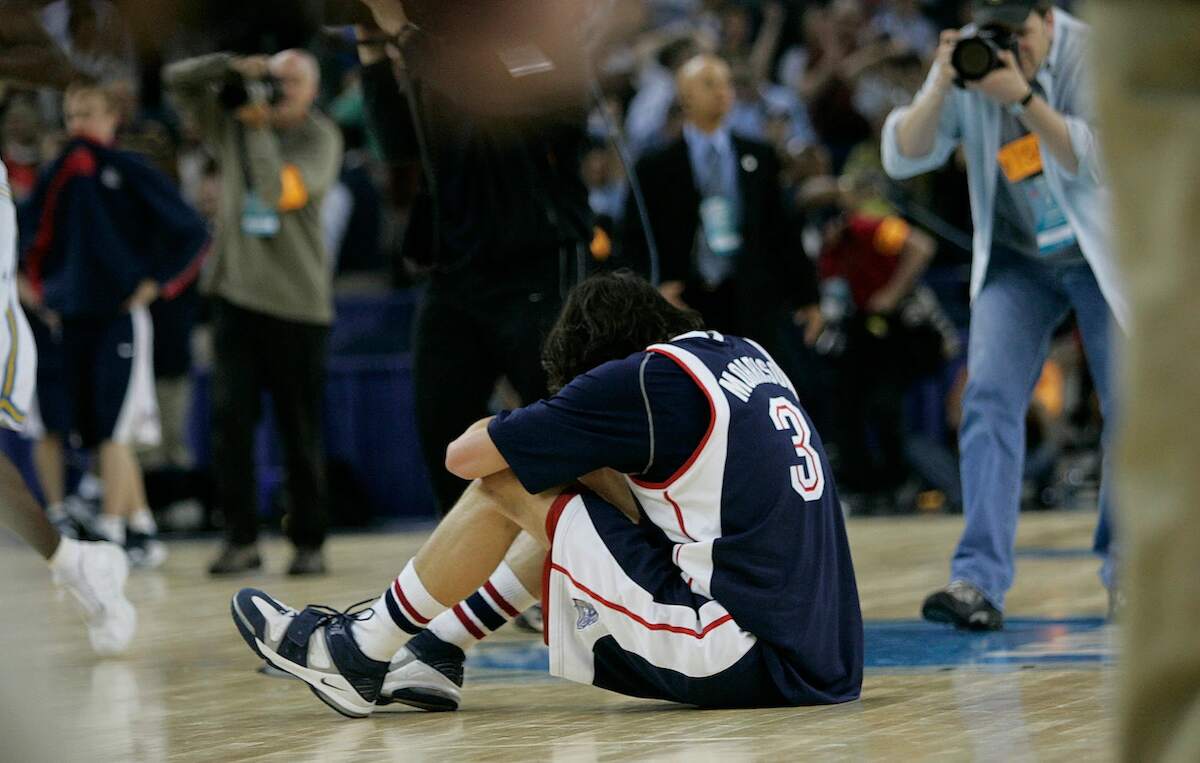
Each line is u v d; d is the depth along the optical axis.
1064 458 38.50
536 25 12.16
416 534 34.28
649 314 11.41
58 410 28.69
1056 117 15.01
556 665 11.10
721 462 10.79
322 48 24.80
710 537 10.83
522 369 16.02
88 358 27.91
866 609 17.84
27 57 10.88
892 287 35.12
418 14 12.48
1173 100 4.67
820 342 35.47
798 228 28.81
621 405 10.79
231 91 24.03
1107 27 4.74
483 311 16.11
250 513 25.77
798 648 10.90
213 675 14.35
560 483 10.91
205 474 36.81
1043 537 28.06
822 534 11.15
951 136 16.59
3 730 5.40
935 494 36.84
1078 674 12.31
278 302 24.80
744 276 28.38
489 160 15.74
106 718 11.91
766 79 48.62
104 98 27.58
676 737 9.91
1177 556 4.55
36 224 27.55
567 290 16.23
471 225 15.86
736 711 10.95
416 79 14.28
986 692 11.48
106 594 15.44
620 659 11.00
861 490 36.31
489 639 16.55
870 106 44.78
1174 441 4.56
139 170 27.88
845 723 10.19
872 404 35.62
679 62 39.34
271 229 24.75
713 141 28.50
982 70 15.08
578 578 10.93
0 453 14.57
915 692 11.62
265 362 25.22
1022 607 17.59
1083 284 16.02
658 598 10.82
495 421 10.91
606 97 41.22
